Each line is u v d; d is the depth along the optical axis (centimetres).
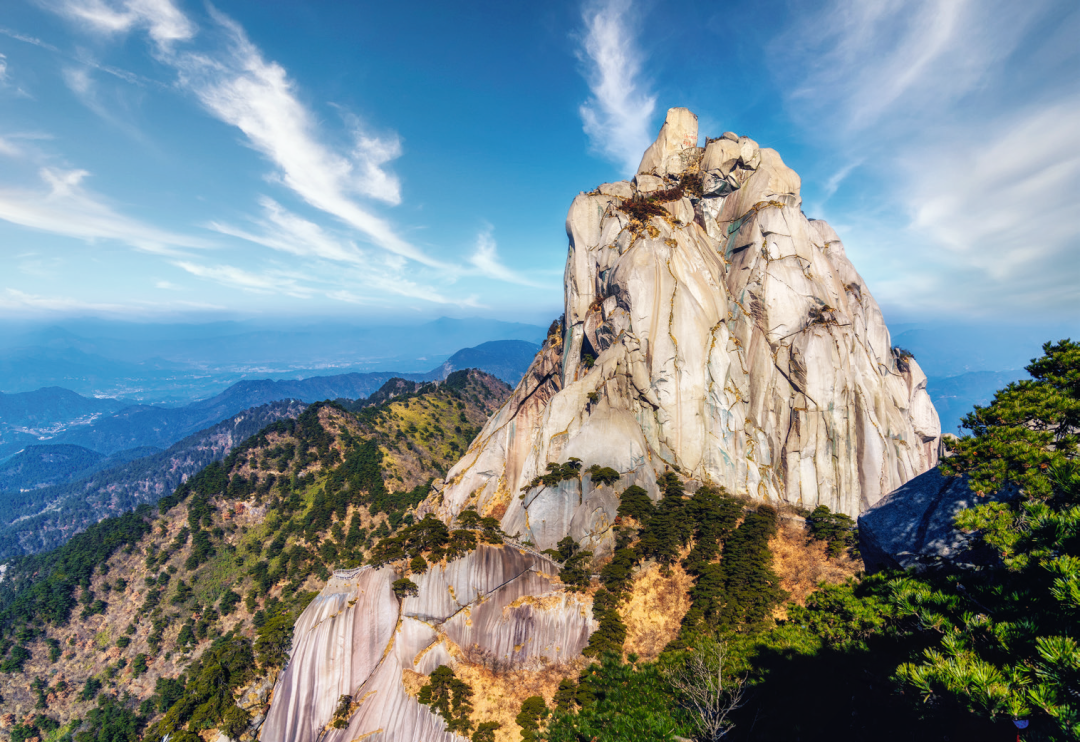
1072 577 1382
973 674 1413
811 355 7731
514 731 4828
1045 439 2259
